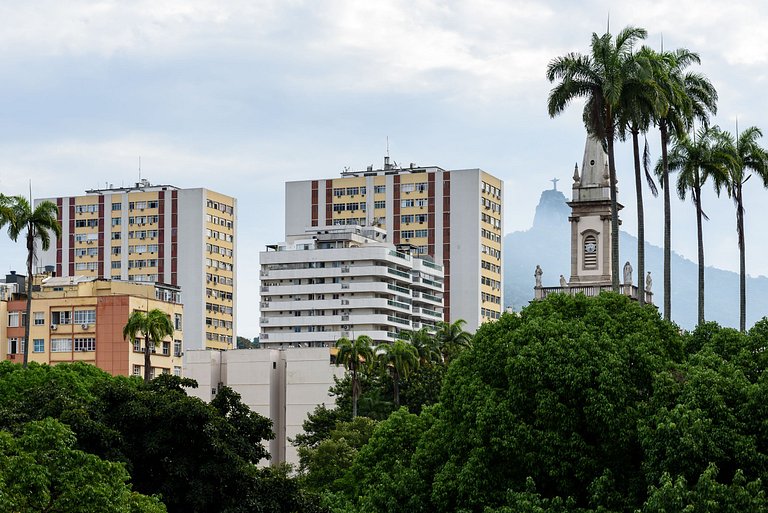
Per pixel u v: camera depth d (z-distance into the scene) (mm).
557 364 100125
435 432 111312
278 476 100500
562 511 94188
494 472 99938
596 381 99125
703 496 86562
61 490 77875
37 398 103000
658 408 96500
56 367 183250
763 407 93688
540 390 99812
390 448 122688
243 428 105375
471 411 103312
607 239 182750
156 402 98562
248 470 97375
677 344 109062
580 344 101312
